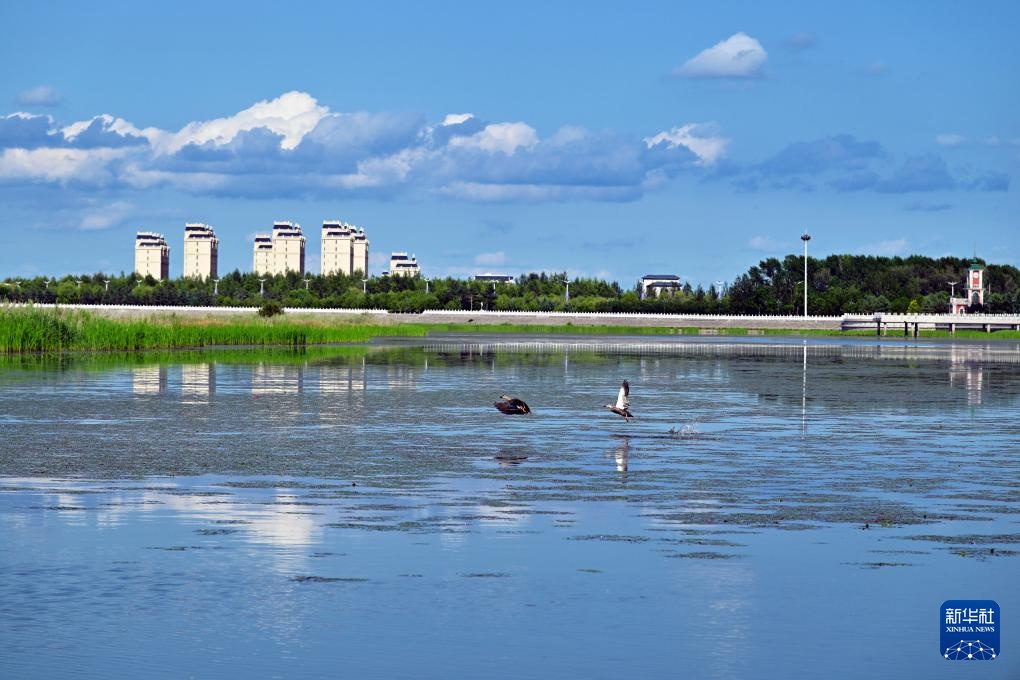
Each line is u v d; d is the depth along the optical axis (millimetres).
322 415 62969
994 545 28406
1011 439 53219
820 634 21125
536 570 25578
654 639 20812
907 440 52562
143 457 44469
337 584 24281
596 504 34062
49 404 67750
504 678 18828
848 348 198375
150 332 154500
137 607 22469
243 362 120875
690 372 112375
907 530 30297
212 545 27859
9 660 19438
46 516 31500
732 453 47031
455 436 52906
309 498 34844
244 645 20312
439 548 27734
